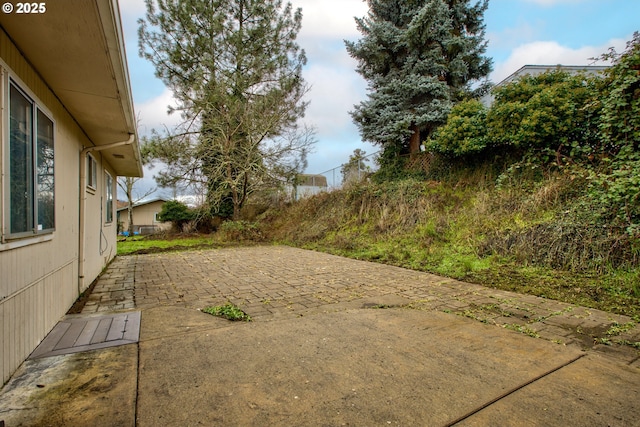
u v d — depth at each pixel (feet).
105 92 11.53
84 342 9.48
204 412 6.17
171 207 59.16
